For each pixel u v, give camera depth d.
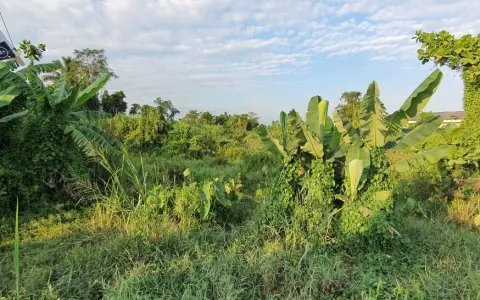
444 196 8.00
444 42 8.19
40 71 8.97
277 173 6.09
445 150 5.82
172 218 6.19
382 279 4.26
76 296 3.87
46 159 6.97
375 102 5.57
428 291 3.91
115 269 4.39
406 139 5.87
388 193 5.34
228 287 3.82
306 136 5.65
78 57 39.66
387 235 5.20
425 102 5.71
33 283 3.96
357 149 5.59
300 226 5.49
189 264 4.48
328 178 5.66
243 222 6.61
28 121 7.21
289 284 4.10
